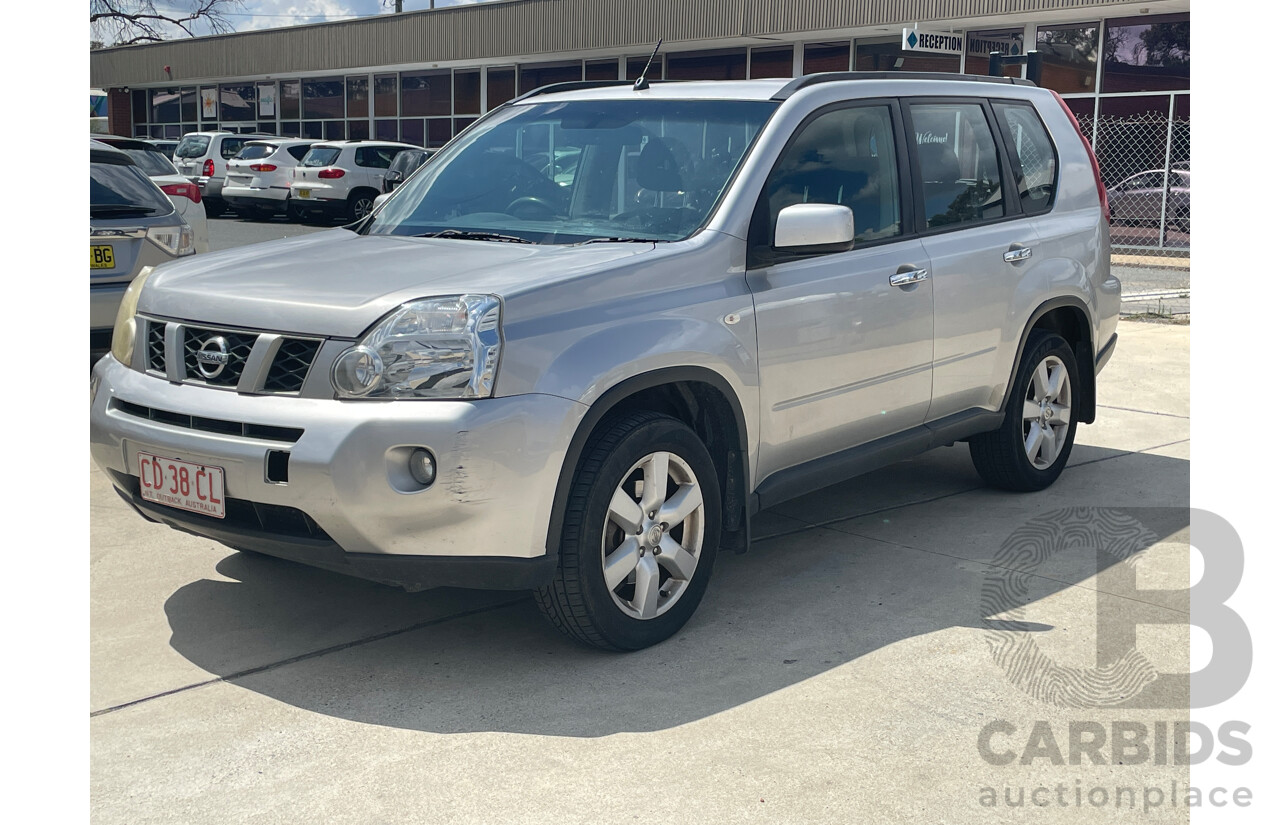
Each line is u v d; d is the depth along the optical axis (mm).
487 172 4492
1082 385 5688
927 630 3799
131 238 6453
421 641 3734
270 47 34219
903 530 4891
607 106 4512
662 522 3637
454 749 3023
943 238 4734
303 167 23781
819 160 4258
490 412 3166
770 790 2809
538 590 3426
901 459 4668
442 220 4324
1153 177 17922
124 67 40469
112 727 3131
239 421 3297
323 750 3021
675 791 2807
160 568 4363
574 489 3381
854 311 4230
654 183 4113
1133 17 18281
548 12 25812
